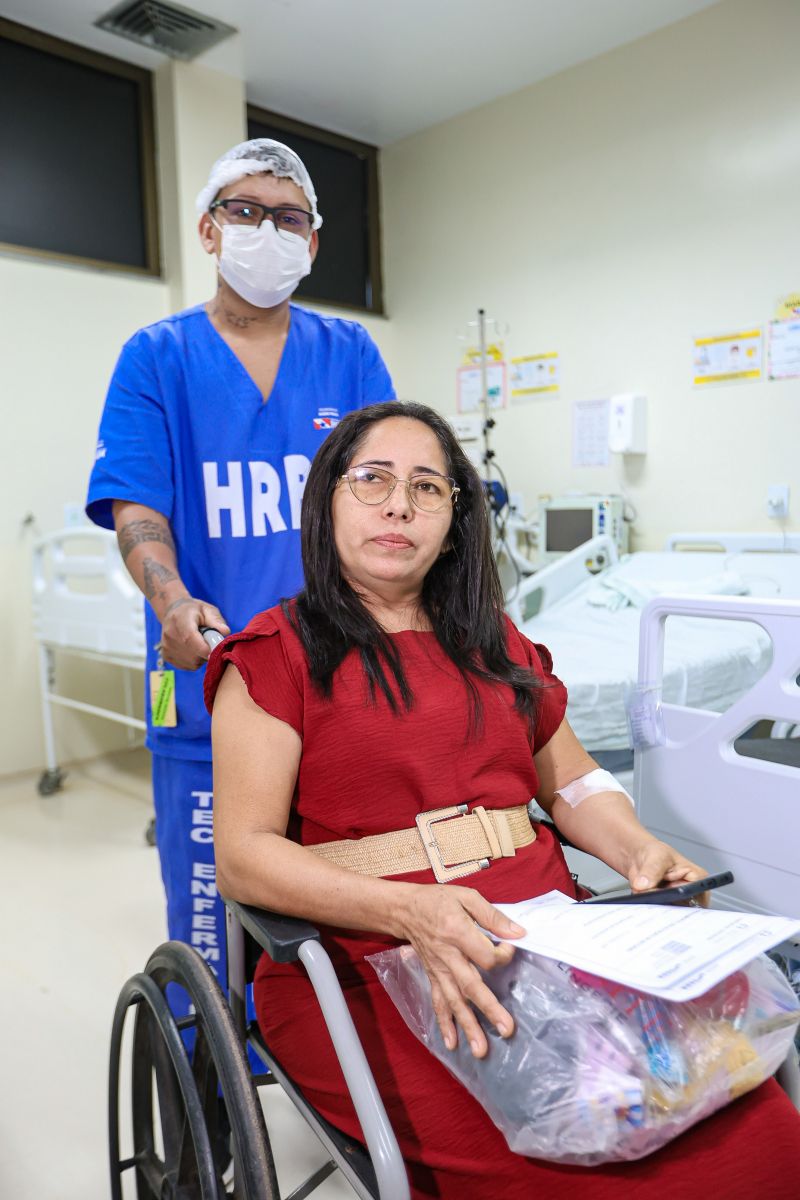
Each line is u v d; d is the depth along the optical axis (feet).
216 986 3.07
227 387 4.75
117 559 9.93
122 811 11.00
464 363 14.61
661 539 12.29
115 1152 4.00
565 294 13.07
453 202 14.43
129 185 12.68
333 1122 2.93
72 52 11.82
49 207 11.94
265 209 4.55
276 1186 2.62
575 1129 2.31
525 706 3.50
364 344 5.28
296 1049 3.04
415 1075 2.77
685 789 4.57
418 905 2.67
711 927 2.53
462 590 3.57
